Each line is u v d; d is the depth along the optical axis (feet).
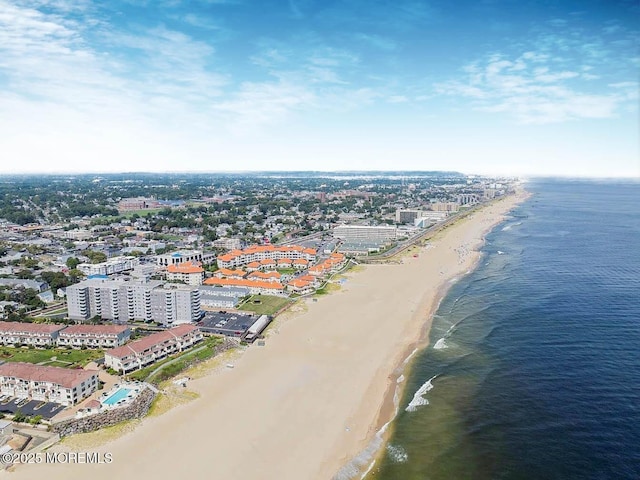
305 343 513.86
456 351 479.41
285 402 389.80
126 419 363.97
